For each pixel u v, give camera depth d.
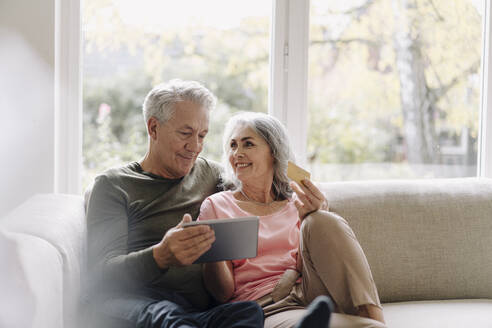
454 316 1.81
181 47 2.39
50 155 2.20
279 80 2.45
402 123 2.60
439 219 2.10
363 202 2.09
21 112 2.17
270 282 1.79
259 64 2.46
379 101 2.57
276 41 2.43
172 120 1.85
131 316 1.55
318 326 1.24
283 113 2.47
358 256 1.58
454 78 2.64
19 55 2.16
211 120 2.43
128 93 2.36
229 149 1.98
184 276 1.83
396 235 2.06
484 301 2.02
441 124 2.64
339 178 2.56
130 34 2.34
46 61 2.18
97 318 1.62
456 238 2.09
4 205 2.16
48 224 1.63
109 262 1.68
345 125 2.54
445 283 2.05
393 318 1.79
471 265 2.08
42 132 2.19
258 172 1.92
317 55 2.49
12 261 1.30
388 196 2.13
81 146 2.32
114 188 1.83
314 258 1.62
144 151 2.39
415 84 2.60
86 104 2.33
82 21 2.30
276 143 1.94
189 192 1.95
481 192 2.20
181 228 1.53
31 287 1.29
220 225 1.53
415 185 2.20
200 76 2.41
